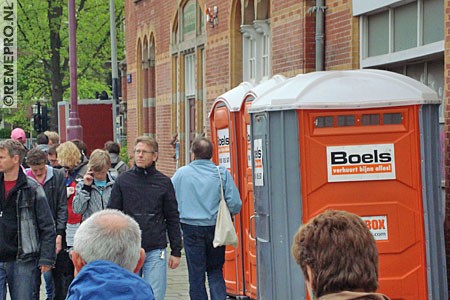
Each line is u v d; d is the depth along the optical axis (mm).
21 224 8836
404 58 11734
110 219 4695
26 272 8867
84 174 11664
